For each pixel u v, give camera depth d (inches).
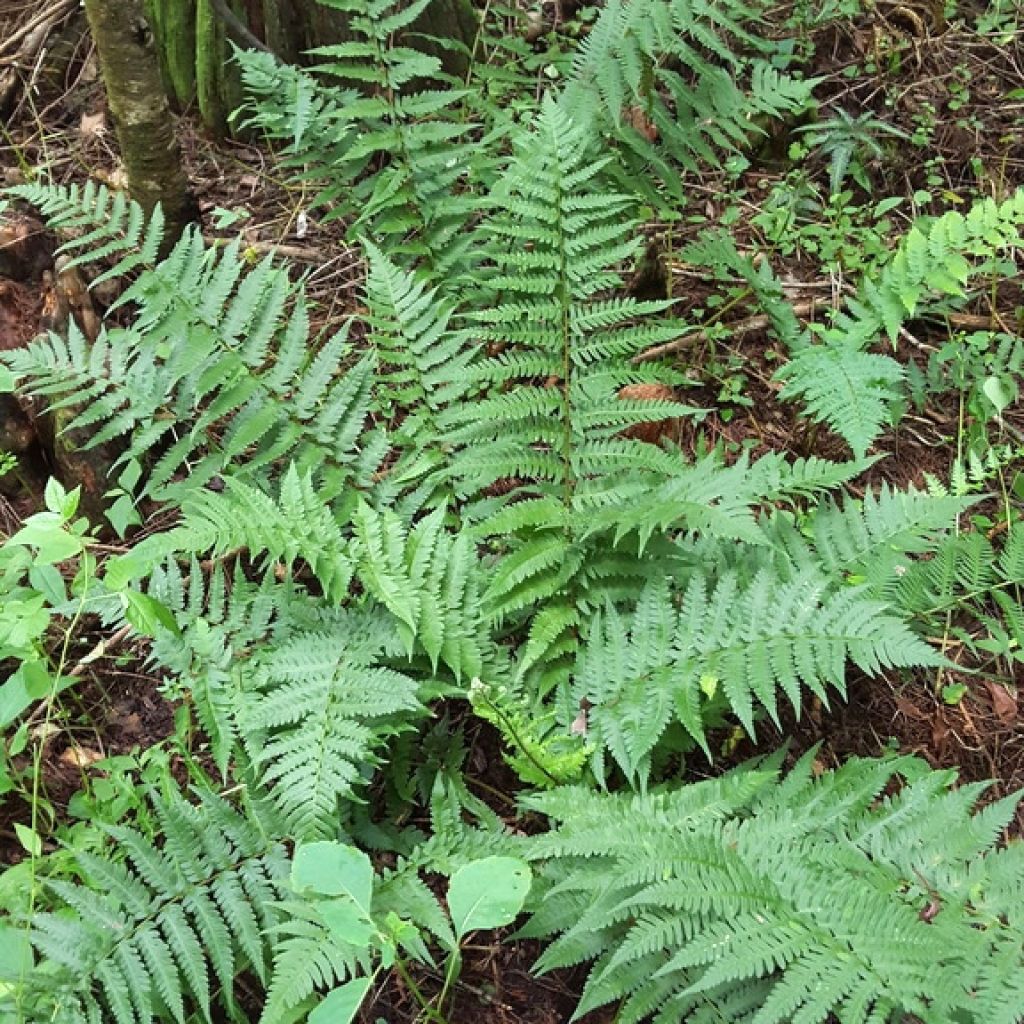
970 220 61.4
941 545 55.4
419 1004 48.1
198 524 47.9
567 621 52.1
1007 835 52.6
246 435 54.9
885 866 44.1
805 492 55.8
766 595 49.3
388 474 57.2
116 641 58.0
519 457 53.8
